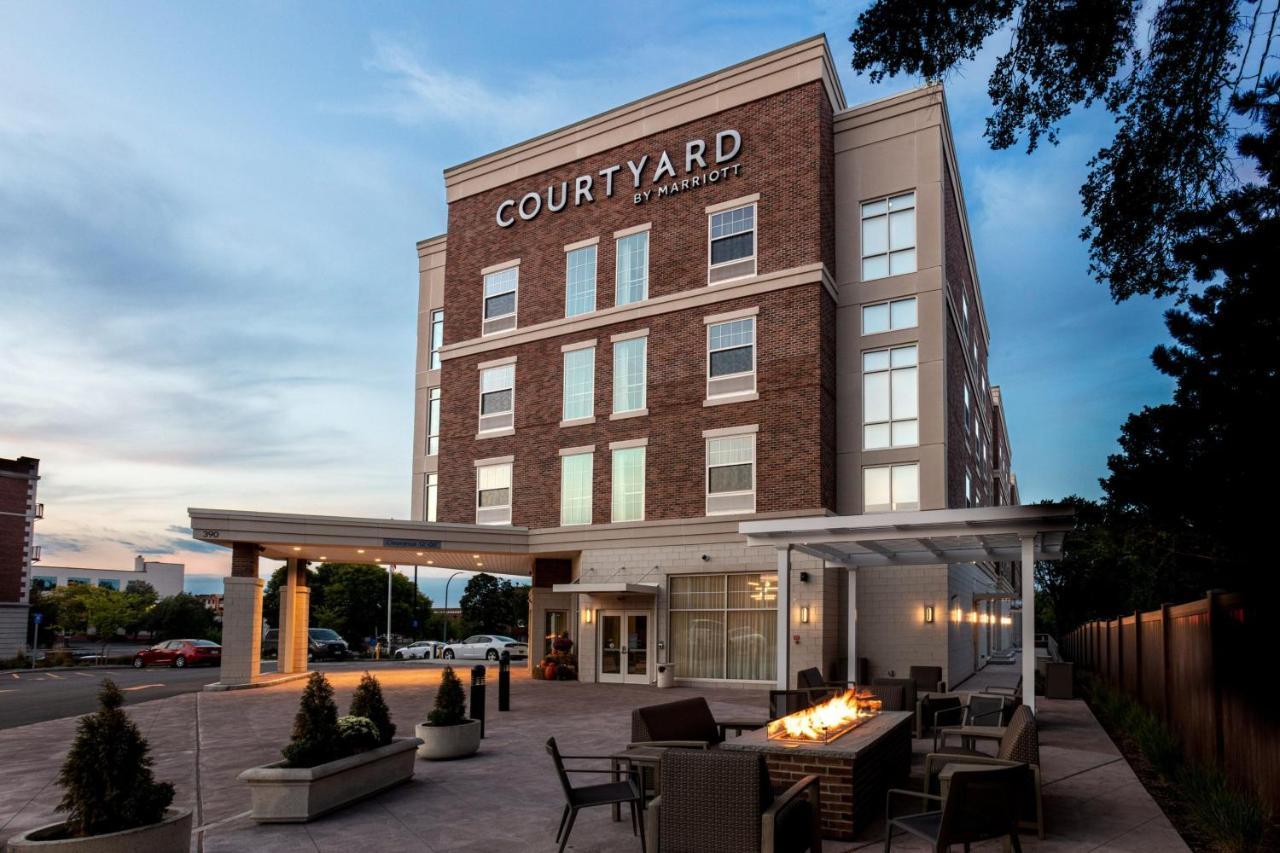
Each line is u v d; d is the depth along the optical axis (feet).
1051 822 27.27
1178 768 33.58
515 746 43.68
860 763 26.13
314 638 153.17
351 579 241.35
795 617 76.28
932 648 76.28
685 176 89.81
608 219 94.99
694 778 19.67
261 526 79.20
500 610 265.75
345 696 69.51
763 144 85.51
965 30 30.76
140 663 134.72
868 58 32.53
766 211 84.48
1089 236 31.40
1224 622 31.40
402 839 26.35
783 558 53.06
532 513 96.02
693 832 19.58
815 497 77.87
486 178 106.11
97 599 230.48
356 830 27.45
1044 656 124.98
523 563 104.47
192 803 32.07
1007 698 39.45
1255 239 27.45
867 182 84.43
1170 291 31.19
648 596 85.61
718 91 88.84
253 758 41.88
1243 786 28.55
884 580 79.15
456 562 104.32
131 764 22.49
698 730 32.76
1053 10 28.53
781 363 81.30
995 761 22.82
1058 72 29.86
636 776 27.81
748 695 72.08
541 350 98.12
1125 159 29.17
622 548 88.02
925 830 20.59
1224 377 32.73
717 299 85.71
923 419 78.84
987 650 128.67
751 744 26.86
